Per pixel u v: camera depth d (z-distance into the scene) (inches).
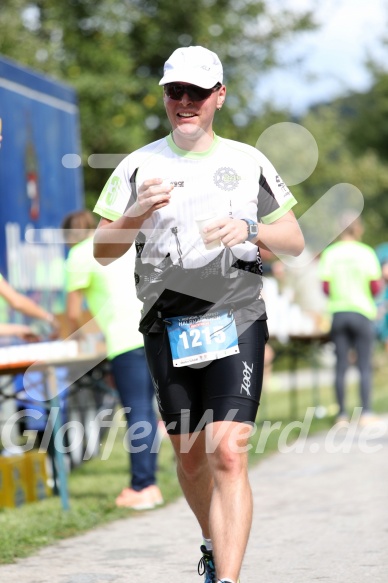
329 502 688.4
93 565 518.9
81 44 1967.3
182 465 427.5
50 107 1010.7
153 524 628.1
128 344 676.7
